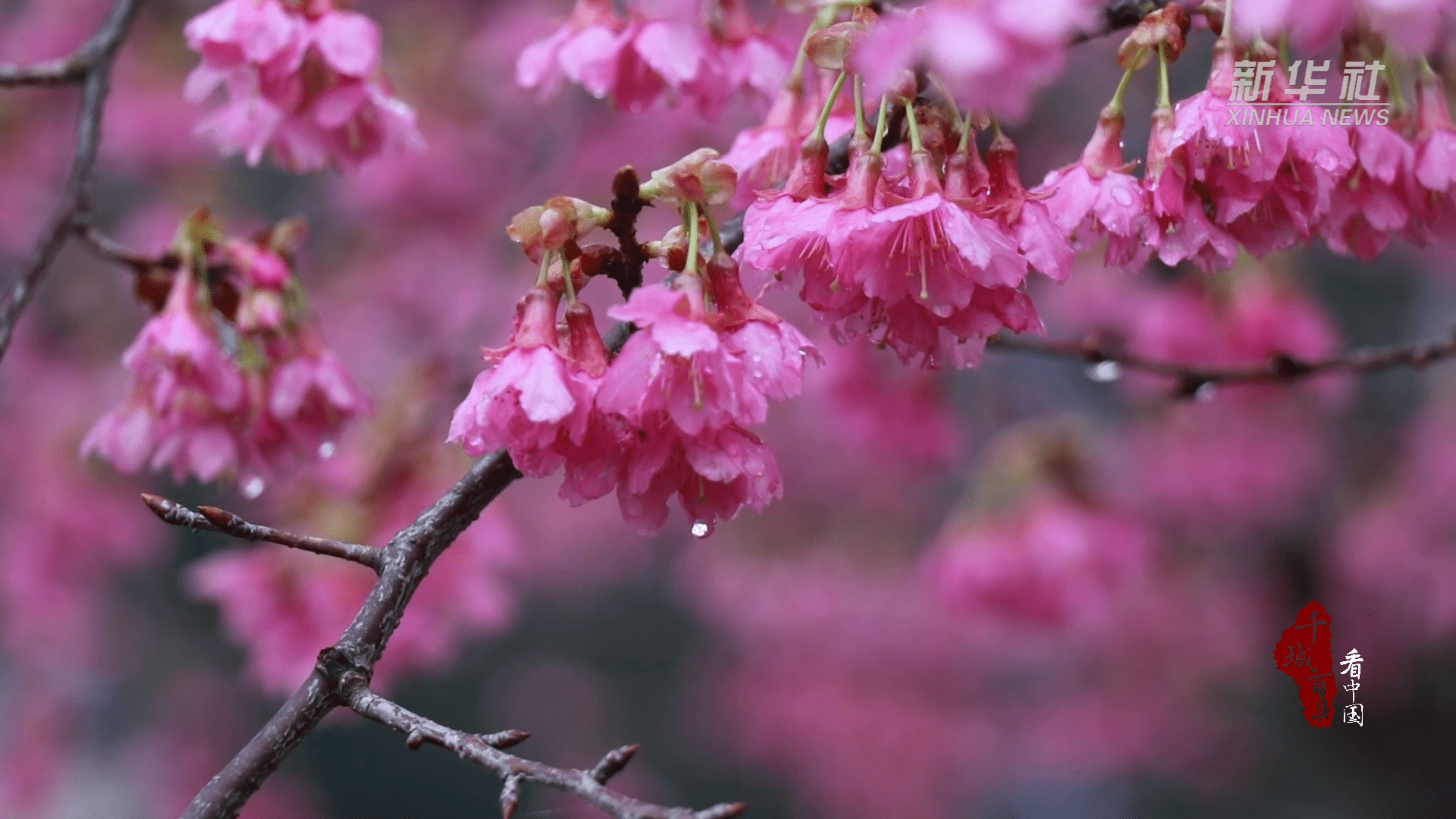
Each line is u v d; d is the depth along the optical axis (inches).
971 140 69.2
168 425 107.8
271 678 130.0
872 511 313.0
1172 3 74.0
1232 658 293.7
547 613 496.1
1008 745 369.4
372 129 103.2
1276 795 319.3
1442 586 254.2
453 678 490.6
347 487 139.4
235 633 132.6
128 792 351.6
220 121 103.1
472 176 258.4
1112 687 324.8
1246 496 226.5
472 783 473.4
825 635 341.4
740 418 60.1
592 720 480.4
